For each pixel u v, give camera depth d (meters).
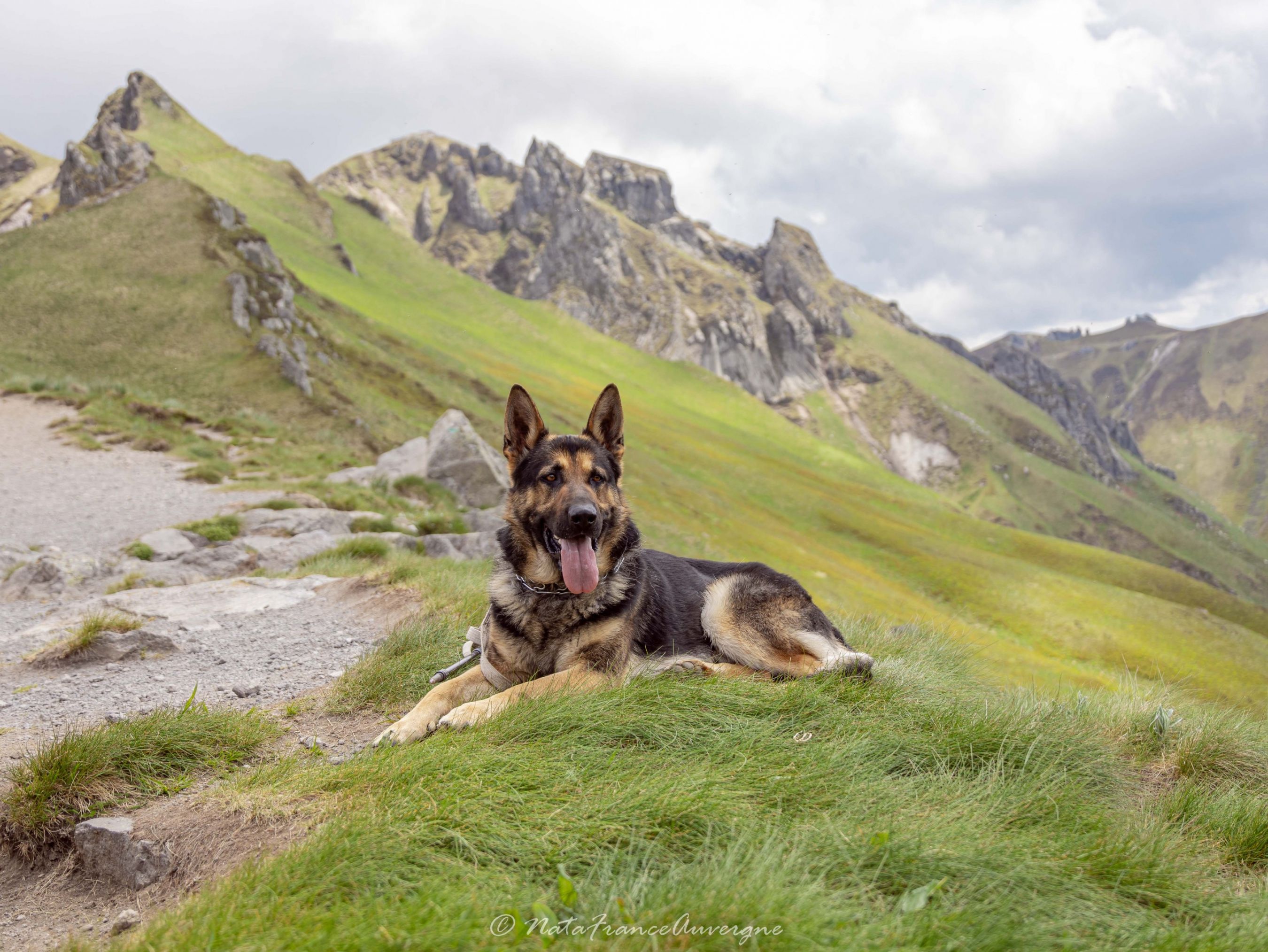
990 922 2.39
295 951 2.19
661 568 5.68
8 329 41.69
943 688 5.44
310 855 2.72
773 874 2.47
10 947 2.91
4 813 3.61
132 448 24.47
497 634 4.85
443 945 2.18
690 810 2.94
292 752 4.34
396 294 137.75
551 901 2.42
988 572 62.69
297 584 9.62
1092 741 4.34
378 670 5.43
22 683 5.90
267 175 156.38
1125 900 2.84
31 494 17.66
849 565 60.38
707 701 4.23
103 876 3.28
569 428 79.00
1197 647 51.31
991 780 3.62
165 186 63.66
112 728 4.03
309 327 53.56
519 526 4.91
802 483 94.94
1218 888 3.07
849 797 3.22
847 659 4.92
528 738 3.79
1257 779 4.38
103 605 8.40
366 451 32.97
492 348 121.94
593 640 4.73
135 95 153.50
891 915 2.44
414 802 3.06
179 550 12.58
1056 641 49.94
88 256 51.59
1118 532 189.38
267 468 23.30
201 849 3.18
